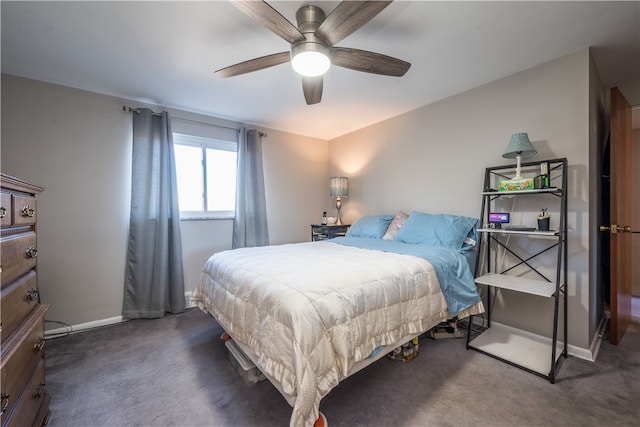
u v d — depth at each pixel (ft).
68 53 6.33
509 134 7.49
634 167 10.41
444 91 8.52
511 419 4.35
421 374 5.58
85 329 8.00
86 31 5.54
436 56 6.54
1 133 7.11
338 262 5.84
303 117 10.85
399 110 10.12
